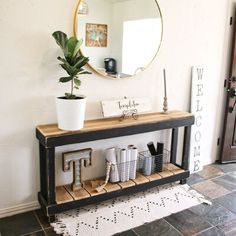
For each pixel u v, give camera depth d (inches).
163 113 100.6
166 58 101.6
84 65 79.3
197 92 112.0
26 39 74.7
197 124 115.2
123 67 92.3
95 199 83.8
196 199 95.3
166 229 79.2
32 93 78.8
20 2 71.9
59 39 71.8
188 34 104.5
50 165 74.7
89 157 87.9
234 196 98.8
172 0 97.0
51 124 82.5
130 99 93.5
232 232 79.0
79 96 78.7
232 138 127.3
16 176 82.0
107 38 87.0
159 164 100.7
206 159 126.5
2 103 75.4
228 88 121.3
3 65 73.4
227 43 117.6
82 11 80.7
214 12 109.3
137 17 91.1
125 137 99.9
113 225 79.7
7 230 76.4
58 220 80.6
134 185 90.8
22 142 80.6
